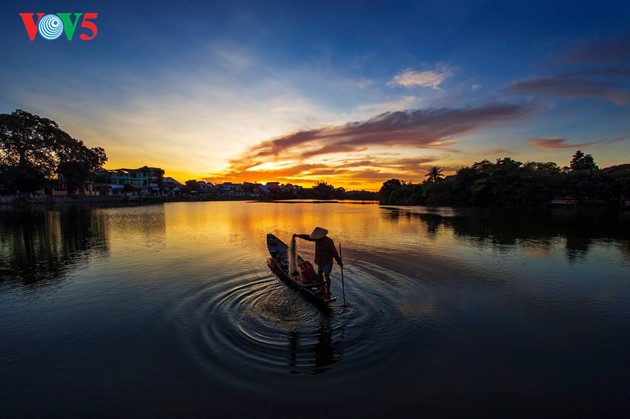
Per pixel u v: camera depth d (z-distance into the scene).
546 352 5.51
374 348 5.58
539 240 17.75
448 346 5.68
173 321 6.69
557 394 4.41
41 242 16.88
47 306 7.63
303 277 8.43
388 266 11.42
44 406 4.20
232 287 8.82
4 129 49.06
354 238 18.75
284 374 4.82
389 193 89.81
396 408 4.10
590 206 53.53
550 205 57.81
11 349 5.64
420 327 6.40
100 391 4.48
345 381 4.65
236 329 6.27
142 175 95.31
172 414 4.01
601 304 7.75
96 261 12.30
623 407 4.15
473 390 4.47
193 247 15.42
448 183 66.31
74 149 59.56
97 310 7.35
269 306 7.43
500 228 23.91
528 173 56.25
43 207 47.69
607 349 5.63
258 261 12.20
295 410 4.05
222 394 4.37
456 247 15.48
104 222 27.48
